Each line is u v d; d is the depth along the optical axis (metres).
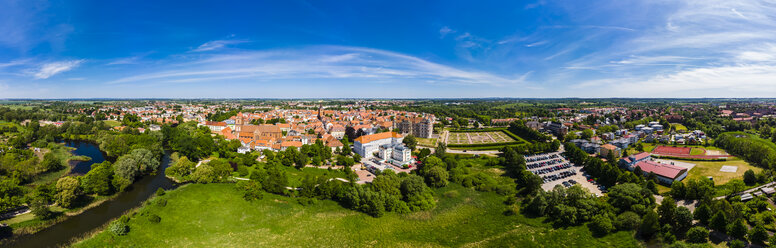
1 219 116.69
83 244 101.12
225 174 168.00
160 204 130.38
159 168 195.62
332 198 150.38
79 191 136.25
